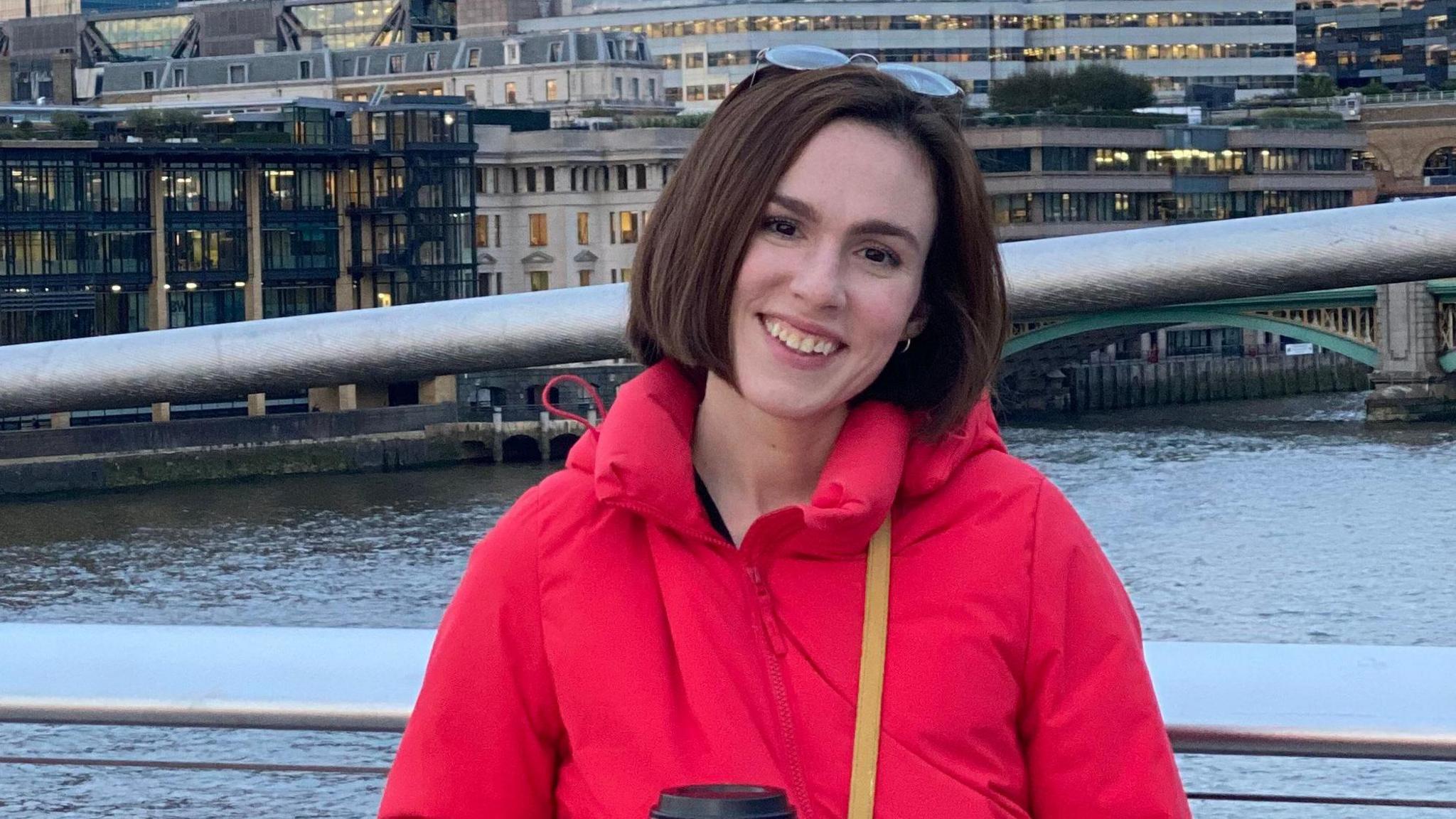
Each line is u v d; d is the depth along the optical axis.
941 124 1.45
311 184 62.66
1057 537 1.45
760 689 1.39
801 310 1.42
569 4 106.50
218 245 61.19
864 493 1.39
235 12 104.69
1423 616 32.81
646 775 1.39
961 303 1.49
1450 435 60.56
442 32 105.25
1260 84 102.12
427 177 63.44
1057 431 67.25
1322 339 66.12
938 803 1.38
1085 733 1.43
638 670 1.40
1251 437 63.00
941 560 1.43
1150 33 101.12
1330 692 1.55
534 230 74.00
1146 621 33.62
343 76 93.69
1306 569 36.69
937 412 1.47
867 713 1.39
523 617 1.44
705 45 100.75
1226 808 1.58
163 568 44.09
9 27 109.06
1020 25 100.62
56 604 41.09
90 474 56.66
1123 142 77.44
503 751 1.44
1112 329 69.81
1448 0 137.50
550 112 81.38
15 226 57.62
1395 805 1.55
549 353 1.98
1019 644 1.43
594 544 1.43
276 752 1.68
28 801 1.69
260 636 1.71
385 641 1.71
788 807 1.14
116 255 59.41
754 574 1.42
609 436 1.41
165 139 62.28
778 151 1.42
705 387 1.55
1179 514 44.28
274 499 55.03
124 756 1.69
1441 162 97.12
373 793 1.65
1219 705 1.57
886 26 99.38
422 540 46.84
